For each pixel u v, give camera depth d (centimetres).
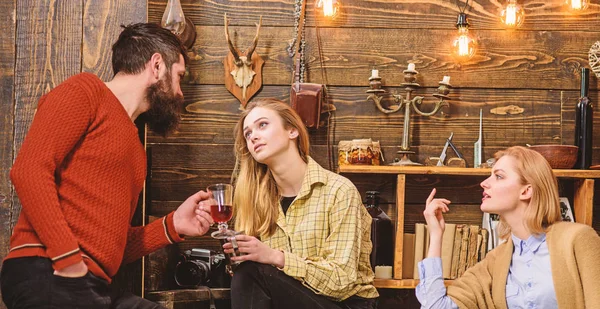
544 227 230
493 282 236
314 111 299
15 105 251
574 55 316
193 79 313
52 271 176
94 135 186
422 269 241
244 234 243
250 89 310
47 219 169
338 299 241
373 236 291
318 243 250
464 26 310
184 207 222
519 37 317
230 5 316
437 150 314
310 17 316
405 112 305
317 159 312
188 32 308
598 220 312
